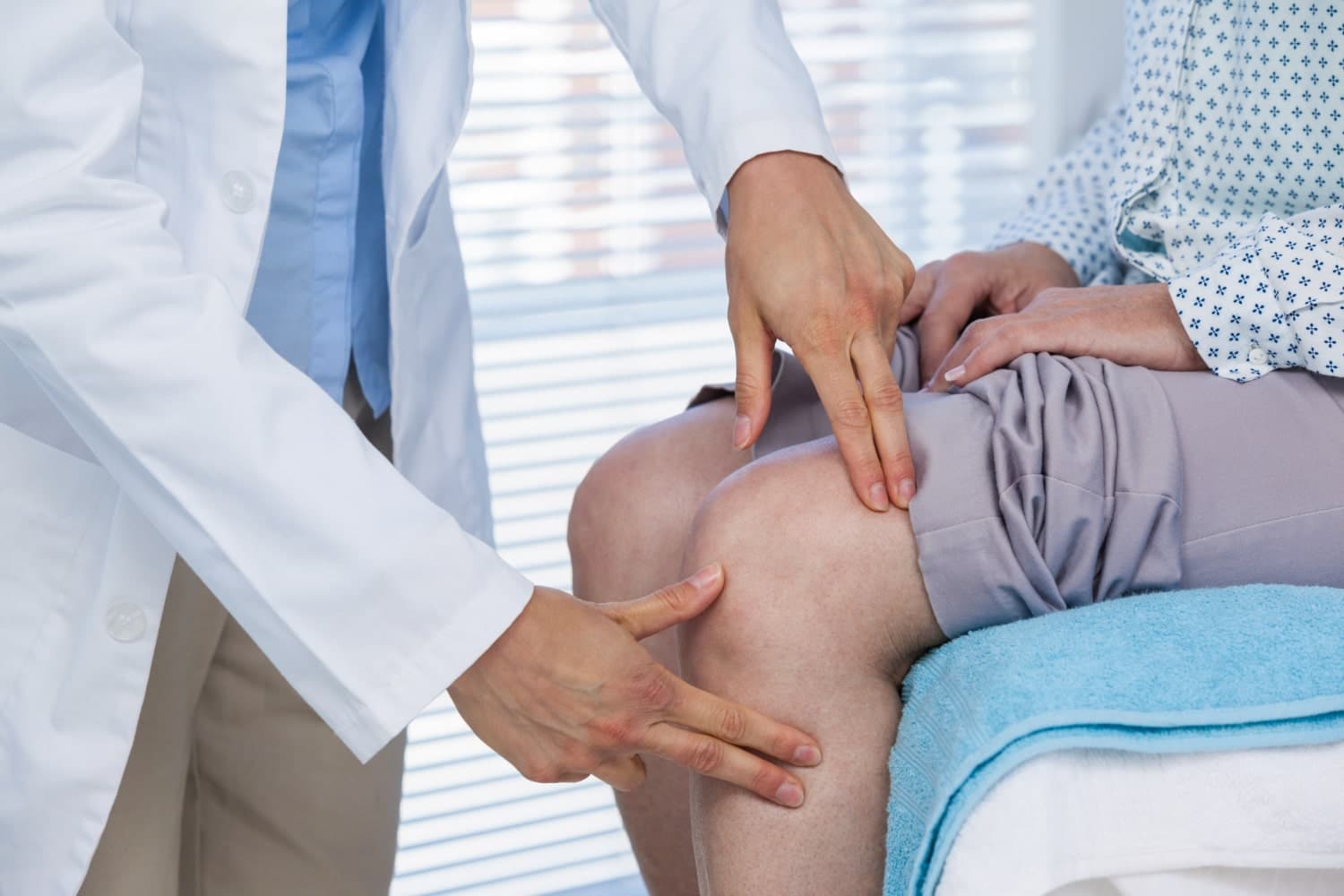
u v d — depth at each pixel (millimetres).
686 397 1829
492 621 721
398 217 992
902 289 869
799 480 791
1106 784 637
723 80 921
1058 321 851
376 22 1049
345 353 1001
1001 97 1899
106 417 704
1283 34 881
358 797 1092
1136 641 677
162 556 797
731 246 889
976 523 735
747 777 726
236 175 821
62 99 717
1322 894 655
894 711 757
